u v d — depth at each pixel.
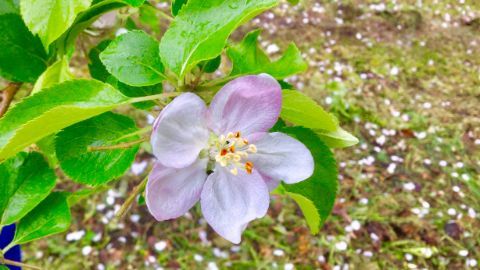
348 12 0.79
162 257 0.46
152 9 0.15
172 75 0.10
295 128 0.11
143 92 0.11
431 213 0.53
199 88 0.10
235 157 0.10
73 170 0.10
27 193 0.12
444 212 0.53
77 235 0.46
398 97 0.66
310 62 0.68
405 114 0.63
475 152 0.60
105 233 0.47
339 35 0.75
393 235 0.50
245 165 0.10
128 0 0.10
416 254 0.49
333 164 0.11
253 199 0.10
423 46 0.75
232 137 0.10
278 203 0.51
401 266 0.48
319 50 0.71
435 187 0.55
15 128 0.08
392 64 0.71
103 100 0.09
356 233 0.50
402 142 0.60
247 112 0.09
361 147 0.58
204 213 0.10
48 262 0.45
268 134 0.10
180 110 0.09
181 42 0.09
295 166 0.10
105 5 0.12
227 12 0.09
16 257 0.14
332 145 0.12
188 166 0.10
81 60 0.58
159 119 0.09
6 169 0.12
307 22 0.75
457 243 0.50
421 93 0.67
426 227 0.51
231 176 0.10
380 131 0.61
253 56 0.11
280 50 0.70
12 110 0.08
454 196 0.55
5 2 0.13
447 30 0.79
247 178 0.10
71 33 0.12
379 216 0.51
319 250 0.48
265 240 0.48
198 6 0.09
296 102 0.10
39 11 0.10
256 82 0.09
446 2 0.85
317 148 0.11
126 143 0.10
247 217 0.10
